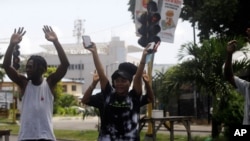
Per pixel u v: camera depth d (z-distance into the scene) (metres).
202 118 31.73
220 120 13.81
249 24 25.38
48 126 6.02
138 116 5.76
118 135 5.64
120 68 6.34
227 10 23.88
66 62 6.21
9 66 6.20
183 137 18.62
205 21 24.67
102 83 5.89
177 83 15.23
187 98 33.09
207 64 14.73
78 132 25.12
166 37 14.04
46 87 6.15
